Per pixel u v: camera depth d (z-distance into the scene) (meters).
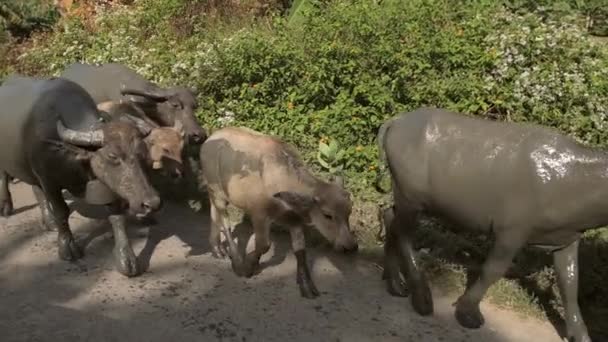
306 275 5.11
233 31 9.59
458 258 5.70
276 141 5.04
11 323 4.68
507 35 7.87
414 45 7.86
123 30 9.94
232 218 6.33
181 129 6.54
